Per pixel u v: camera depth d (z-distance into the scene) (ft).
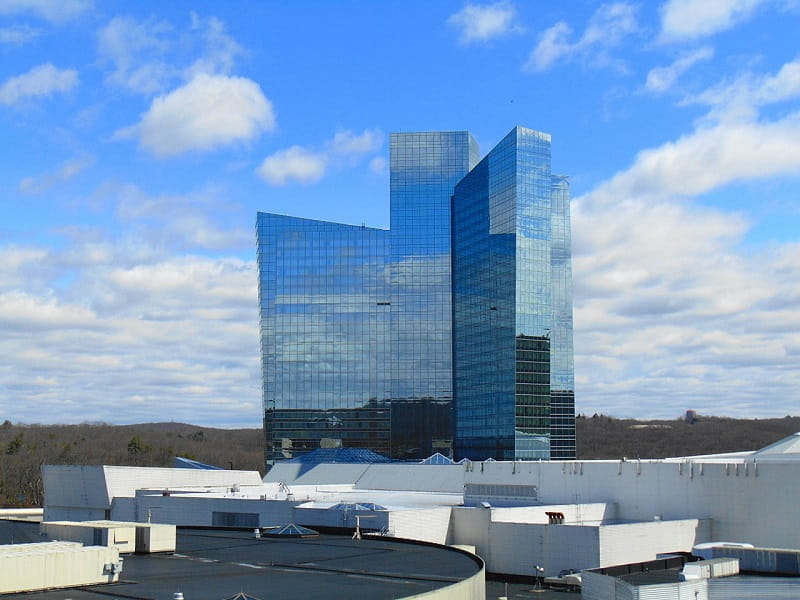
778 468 346.54
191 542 283.59
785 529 342.64
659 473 380.58
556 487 414.41
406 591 186.80
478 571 210.59
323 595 180.86
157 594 181.57
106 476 535.60
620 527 331.98
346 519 352.69
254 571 216.95
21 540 317.83
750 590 230.68
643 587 228.84
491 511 359.46
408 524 350.43
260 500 422.82
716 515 361.51
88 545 250.57
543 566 338.75
